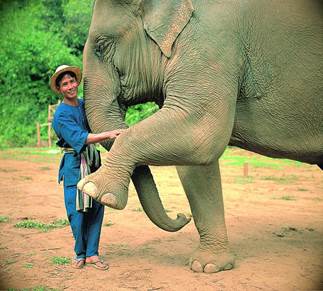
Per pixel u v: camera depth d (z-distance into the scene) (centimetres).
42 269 391
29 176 1035
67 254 432
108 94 382
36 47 2280
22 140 2155
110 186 340
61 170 396
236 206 677
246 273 382
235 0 359
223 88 347
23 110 2258
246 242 478
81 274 379
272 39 362
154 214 379
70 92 381
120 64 379
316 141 385
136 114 1716
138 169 375
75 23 2355
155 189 380
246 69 365
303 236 503
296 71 365
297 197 762
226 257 392
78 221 388
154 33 358
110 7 376
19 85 2288
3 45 2292
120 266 400
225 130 349
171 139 342
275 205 688
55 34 2378
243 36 358
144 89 382
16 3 2369
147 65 373
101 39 378
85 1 2353
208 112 344
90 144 383
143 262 412
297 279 367
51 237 493
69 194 390
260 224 557
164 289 347
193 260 392
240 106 377
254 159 1408
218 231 395
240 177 1015
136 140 343
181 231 523
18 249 449
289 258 422
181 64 349
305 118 376
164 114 346
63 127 377
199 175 396
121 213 616
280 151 390
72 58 2300
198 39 347
